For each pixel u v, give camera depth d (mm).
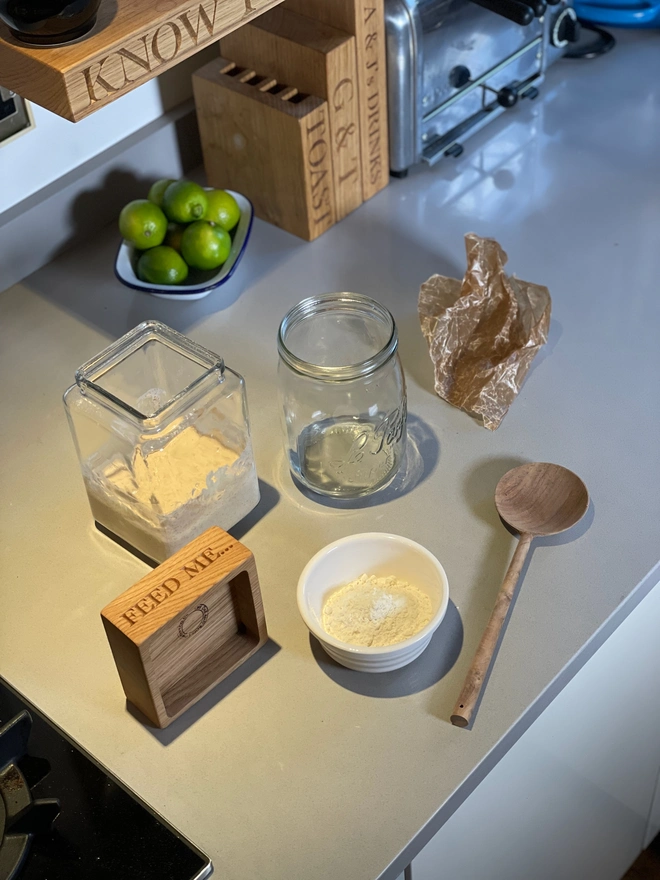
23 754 762
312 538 910
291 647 829
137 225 1107
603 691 999
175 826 726
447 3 1189
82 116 801
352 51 1131
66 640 849
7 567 907
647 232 1205
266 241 1240
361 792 737
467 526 910
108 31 797
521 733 791
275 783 746
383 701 790
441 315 1044
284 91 1162
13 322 1158
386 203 1280
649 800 1409
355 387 878
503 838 959
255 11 883
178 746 772
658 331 1080
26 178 1182
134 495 839
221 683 809
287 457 986
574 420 996
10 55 793
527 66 1385
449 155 1338
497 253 1082
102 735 783
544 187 1282
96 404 822
